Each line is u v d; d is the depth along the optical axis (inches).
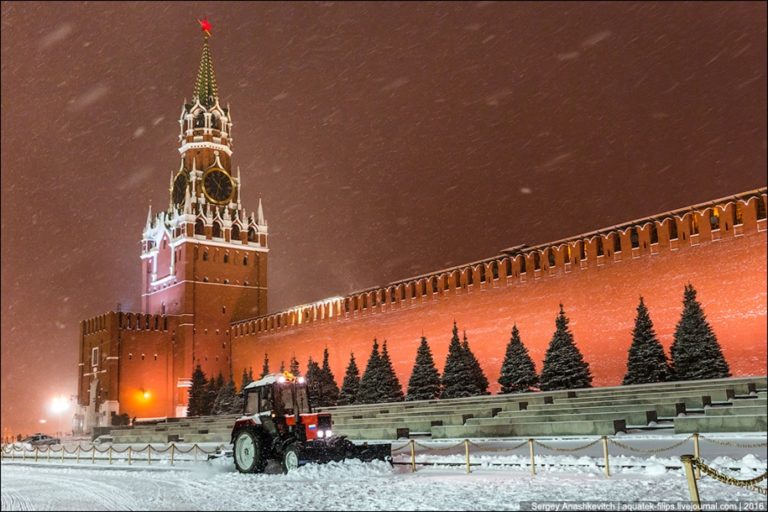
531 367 1665.8
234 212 3425.2
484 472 782.5
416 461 920.9
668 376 1419.8
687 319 1402.6
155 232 3454.7
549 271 1888.5
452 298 2140.7
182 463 1120.8
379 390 1996.8
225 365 3181.6
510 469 807.1
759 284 1470.2
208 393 2778.1
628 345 1690.5
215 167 3408.0
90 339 3201.3
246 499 607.8
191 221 3250.5
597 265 1781.5
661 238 1660.9
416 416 1407.5
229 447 1158.3
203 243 3257.9
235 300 3292.3
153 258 3462.1
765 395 1109.1
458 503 536.7
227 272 3307.1
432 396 1844.2
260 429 872.3
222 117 3523.6
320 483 709.3
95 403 3058.6
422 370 1877.5
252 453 868.0
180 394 3073.3
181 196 3383.4
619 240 1752.0
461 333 2094.0
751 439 855.1
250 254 3403.1
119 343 3036.4
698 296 1569.9
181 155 3464.6
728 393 1116.5
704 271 1568.7
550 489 609.3
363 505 541.3
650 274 1669.5
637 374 1448.1
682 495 564.1
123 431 2098.9
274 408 867.4
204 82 3565.5
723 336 1515.7
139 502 618.5
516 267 1975.9
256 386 893.2
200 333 3157.0
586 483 645.9
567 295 1836.9
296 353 2748.5
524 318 1930.4
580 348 1785.2
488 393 1836.9
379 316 2386.8
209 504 585.6
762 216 1493.6
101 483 829.8
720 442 715.4
